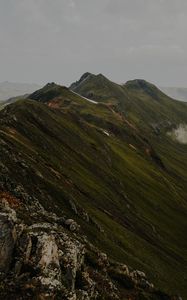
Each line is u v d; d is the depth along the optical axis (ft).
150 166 530.27
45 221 152.25
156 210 404.57
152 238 320.70
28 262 97.86
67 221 168.96
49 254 102.06
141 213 363.15
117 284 146.10
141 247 270.46
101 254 158.40
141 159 540.52
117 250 221.05
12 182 184.85
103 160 423.23
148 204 400.47
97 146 446.19
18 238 101.35
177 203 458.09
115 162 455.63
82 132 465.88
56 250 106.11
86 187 298.56
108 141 537.24
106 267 152.15
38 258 99.60
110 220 270.26
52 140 355.97
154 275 230.07
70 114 505.25
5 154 217.56
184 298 233.55
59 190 229.25
